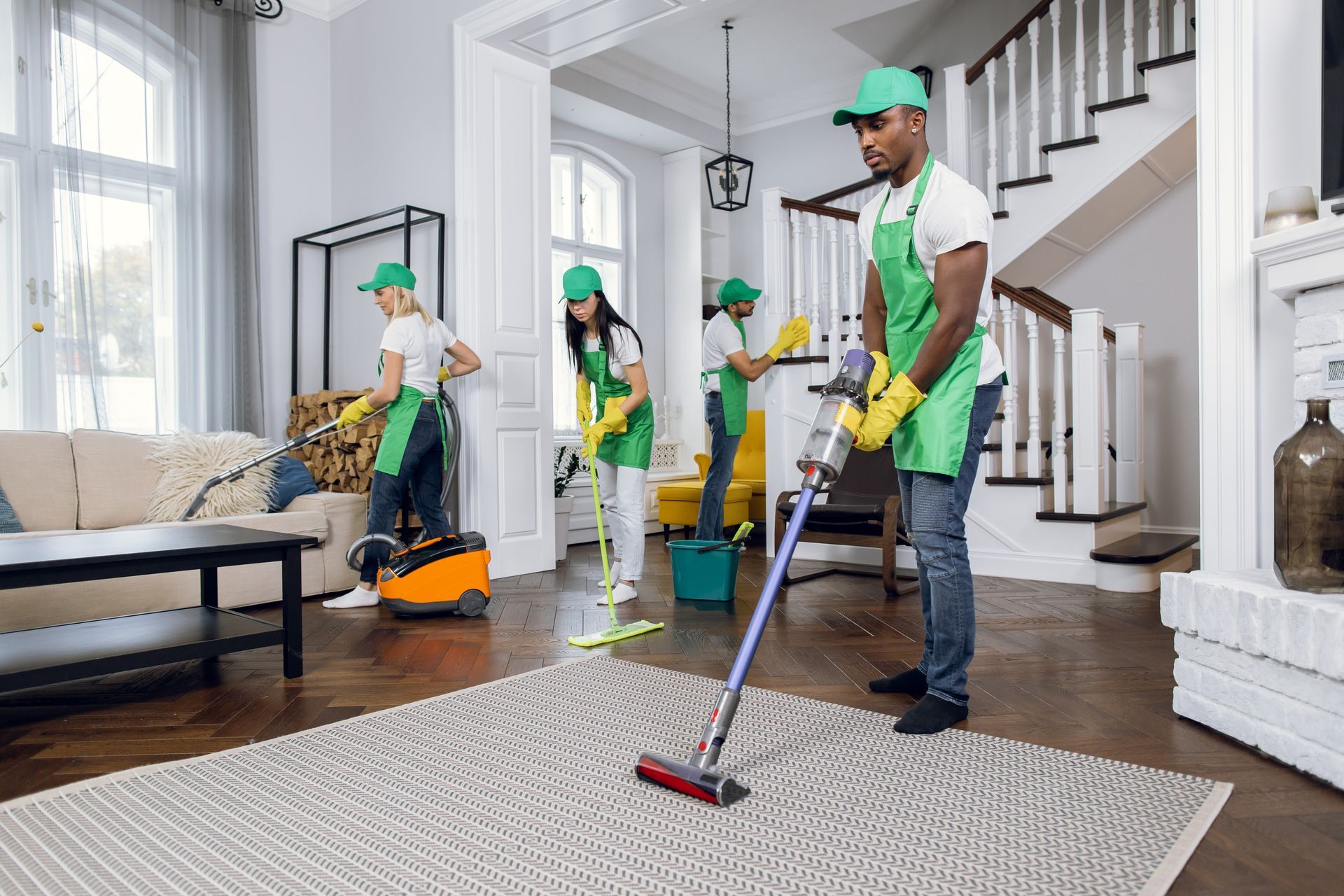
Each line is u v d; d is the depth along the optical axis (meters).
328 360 4.79
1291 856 1.33
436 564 3.19
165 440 3.63
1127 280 5.11
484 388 4.13
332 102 4.93
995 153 4.88
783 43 6.03
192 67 4.29
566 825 1.44
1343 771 1.56
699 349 6.76
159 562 2.19
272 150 4.70
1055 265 5.20
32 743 1.92
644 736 1.89
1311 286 1.92
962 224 1.82
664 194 7.02
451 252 4.22
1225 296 2.14
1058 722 1.99
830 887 1.23
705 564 3.51
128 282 4.06
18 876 1.27
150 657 2.15
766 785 1.61
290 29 4.79
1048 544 4.02
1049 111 5.23
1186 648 2.01
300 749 1.83
